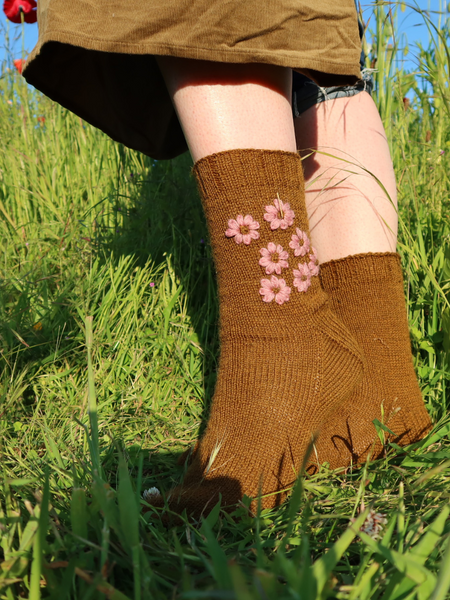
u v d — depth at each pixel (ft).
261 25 1.53
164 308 2.76
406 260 2.60
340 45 1.67
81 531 1.13
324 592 0.95
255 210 1.66
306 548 0.96
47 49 1.77
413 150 3.16
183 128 1.72
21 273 2.86
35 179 3.67
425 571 0.97
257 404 1.67
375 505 1.52
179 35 1.52
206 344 2.58
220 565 0.86
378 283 2.06
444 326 2.19
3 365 2.34
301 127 2.20
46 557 1.17
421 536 1.23
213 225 1.71
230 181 1.65
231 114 1.64
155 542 1.25
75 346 2.54
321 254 2.20
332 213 2.14
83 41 1.55
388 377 2.01
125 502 1.06
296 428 1.67
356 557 1.32
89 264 3.02
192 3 1.50
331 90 2.14
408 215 2.68
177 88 1.67
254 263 1.68
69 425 2.09
